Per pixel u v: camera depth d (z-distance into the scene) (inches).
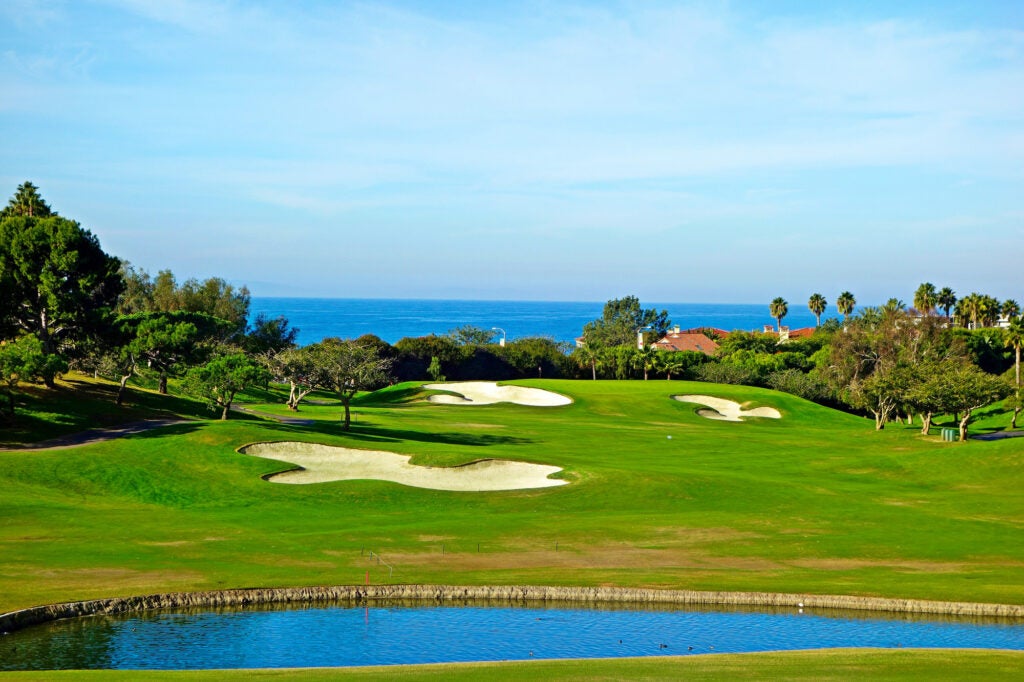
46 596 1094.4
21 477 1910.7
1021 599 1172.5
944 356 4712.1
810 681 770.8
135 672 808.9
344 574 1258.0
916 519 1771.7
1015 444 2655.0
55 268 2849.4
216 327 4421.8
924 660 872.9
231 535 1520.7
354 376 2950.3
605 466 2415.1
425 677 788.6
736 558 1414.9
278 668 856.3
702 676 797.9
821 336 7135.8
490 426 3427.7
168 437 2363.4
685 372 6215.6
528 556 1408.7
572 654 1006.4
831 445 3201.3
